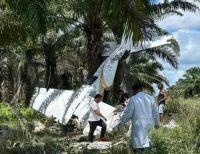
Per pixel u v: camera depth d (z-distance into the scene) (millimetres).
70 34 29500
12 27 16734
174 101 20297
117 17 10336
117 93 26703
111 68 22672
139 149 9281
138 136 9266
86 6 20859
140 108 9266
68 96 23141
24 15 11477
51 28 23375
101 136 15969
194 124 10930
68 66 36469
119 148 10547
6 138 13664
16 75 34375
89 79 22484
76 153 10922
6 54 30250
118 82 26844
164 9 24891
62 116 22109
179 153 9445
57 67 36906
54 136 16891
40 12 11508
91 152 11008
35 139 12117
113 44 25297
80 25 22734
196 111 13281
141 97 9344
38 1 11516
